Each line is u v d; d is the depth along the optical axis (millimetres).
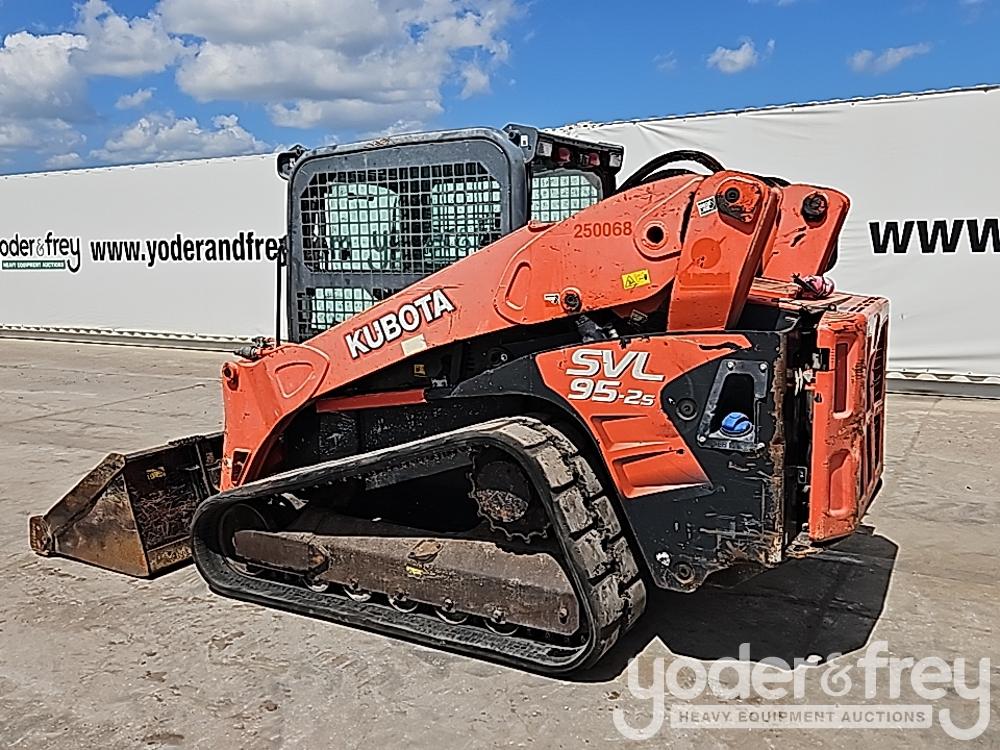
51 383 11492
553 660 3502
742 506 3227
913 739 3082
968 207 9242
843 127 9719
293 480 3990
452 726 3195
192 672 3637
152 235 15109
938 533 5184
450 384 3809
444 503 4348
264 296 14148
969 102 9086
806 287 3742
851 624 3984
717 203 3105
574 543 3338
